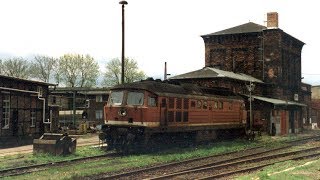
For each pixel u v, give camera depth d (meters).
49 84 36.03
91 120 63.88
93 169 17.17
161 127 24.00
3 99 29.44
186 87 27.66
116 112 23.48
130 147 22.98
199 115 28.03
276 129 44.91
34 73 93.25
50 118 40.38
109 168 17.58
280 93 50.31
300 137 42.00
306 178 15.04
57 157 21.22
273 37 49.66
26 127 32.66
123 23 32.88
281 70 50.31
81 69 93.62
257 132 39.97
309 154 24.47
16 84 31.67
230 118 32.50
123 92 23.66
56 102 59.25
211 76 43.41
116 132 23.42
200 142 29.12
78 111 59.41
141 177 15.75
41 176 15.71
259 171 17.67
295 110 53.03
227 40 52.69
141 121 22.89
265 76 50.03
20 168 17.45
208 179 15.30
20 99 31.88
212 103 29.84
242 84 44.81
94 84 94.25
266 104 43.50
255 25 53.44
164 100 24.34
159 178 15.12
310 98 65.31
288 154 24.66
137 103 23.16
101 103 64.81
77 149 25.52
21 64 90.69
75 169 17.45
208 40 53.91
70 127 48.34
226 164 19.17
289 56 54.25
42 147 21.97
